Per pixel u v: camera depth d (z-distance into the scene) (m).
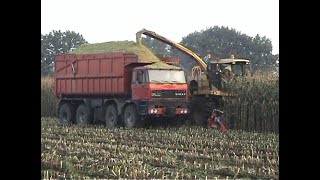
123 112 69.50
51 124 76.38
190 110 70.00
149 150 47.38
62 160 41.78
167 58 74.94
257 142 54.22
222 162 41.66
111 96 72.00
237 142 54.06
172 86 67.44
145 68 67.00
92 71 74.06
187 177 35.44
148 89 66.25
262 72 70.69
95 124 75.00
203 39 186.12
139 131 64.12
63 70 78.31
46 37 197.50
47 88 98.06
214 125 66.50
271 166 40.03
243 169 38.28
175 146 50.91
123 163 40.16
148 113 66.19
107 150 48.31
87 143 52.97
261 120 65.81
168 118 70.00
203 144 52.44
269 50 182.50
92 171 37.38
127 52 69.88
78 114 75.50
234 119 68.06
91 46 80.44
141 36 77.19
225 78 69.44
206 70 71.44
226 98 68.44
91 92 74.12
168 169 38.06
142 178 35.12
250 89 66.69
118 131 64.50
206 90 69.88
